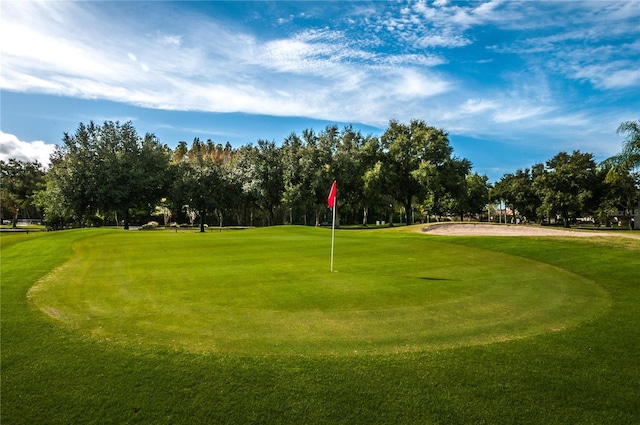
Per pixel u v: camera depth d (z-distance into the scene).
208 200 54.66
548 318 7.20
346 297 8.49
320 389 4.45
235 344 5.67
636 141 25.06
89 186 49.03
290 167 57.19
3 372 4.74
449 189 56.34
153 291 8.93
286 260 13.80
